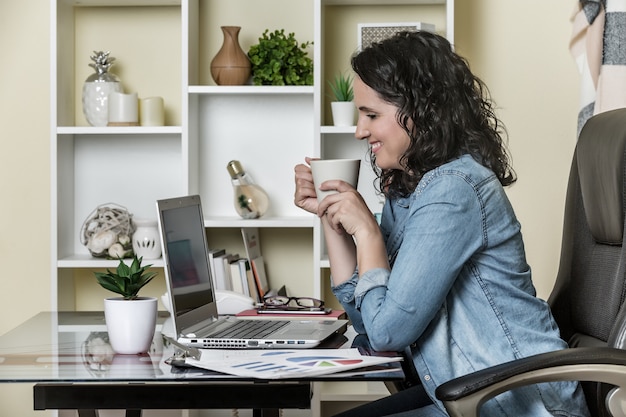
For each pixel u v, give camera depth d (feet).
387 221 6.80
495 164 6.03
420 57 5.84
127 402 4.76
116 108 9.95
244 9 10.49
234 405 4.74
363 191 10.50
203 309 6.53
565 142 10.41
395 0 10.11
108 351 5.55
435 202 5.44
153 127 9.82
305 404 4.74
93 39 10.57
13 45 10.57
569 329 6.30
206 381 4.74
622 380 4.77
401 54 5.84
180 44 10.57
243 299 7.60
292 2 10.45
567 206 6.48
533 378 4.72
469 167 5.59
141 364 5.13
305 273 10.68
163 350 5.60
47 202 10.69
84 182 10.62
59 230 10.05
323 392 9.57
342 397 9.50
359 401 10.43
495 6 10.34
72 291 10.53
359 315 6.28
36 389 4.76
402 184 6.50
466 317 5.56
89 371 4.92
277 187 10.60
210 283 6.79
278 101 10.54
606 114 6.16
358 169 5.95
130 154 10.62
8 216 10.69
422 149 5.76
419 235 5.42
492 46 10.38
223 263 9.66
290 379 4.77
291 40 10.02
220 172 10.58
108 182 10.62
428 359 5.53
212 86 9.75
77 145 10.59
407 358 6.55
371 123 5.96
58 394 4.76
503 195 5.66
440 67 5.88
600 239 5.94
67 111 10.29
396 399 6.48
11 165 10.66
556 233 10.44
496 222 5.55
